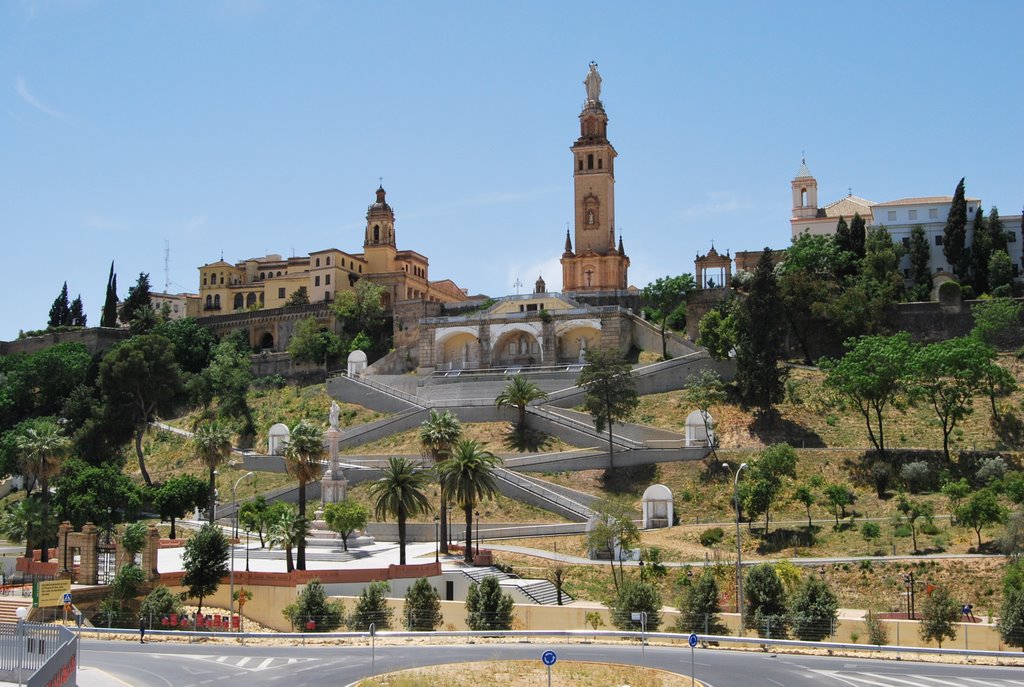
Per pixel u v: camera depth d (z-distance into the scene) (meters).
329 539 105.25
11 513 106.31
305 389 165.12
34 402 170.12
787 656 59.56
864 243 152.12
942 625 64.31
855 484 107.62
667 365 139.00
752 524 101.31
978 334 128.38
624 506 101.06
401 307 176.62
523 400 130.75
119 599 76.94
